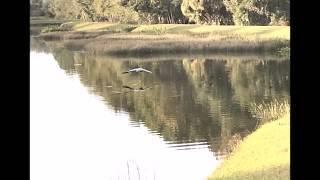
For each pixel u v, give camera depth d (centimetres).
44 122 2009
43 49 5734
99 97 2681
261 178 1025
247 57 4391
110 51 5328
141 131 1800
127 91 2916
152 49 5316
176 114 2148
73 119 2073
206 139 1612
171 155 1410
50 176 1220
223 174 1134
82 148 1520
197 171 1208
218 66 3962
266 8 5706
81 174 1221
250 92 2652
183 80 3341
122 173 1225
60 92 2872
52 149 1506
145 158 1368
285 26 5344
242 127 1767
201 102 2459
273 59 4147
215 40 5241
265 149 1209
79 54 5212
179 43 5438
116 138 1681
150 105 2405
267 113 1895
